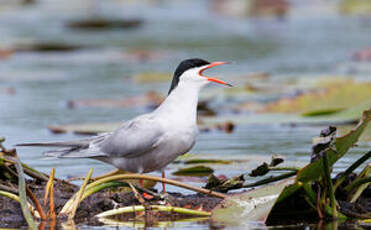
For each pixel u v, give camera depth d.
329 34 29.17
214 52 24.97
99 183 7.49
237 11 37.97
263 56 23.91
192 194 8.37
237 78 18.83
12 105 16.09
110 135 8.46
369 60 22.33
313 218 7.37
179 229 6.91
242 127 13.49
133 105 15.22
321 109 13.73
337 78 17.61
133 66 23.28
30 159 10.52
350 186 7.78
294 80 17.70
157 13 39.84
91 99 16.11
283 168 7.86
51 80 20.48
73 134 12.59
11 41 28.28
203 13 39.41
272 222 7.20
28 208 7.06
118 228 6.98
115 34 32.34
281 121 12.93
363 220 7.27
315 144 6.98
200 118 13.94
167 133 8.10
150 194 7.99
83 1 47.97
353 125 12.77
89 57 25.55
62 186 8.39
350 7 37.56
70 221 7.27
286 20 35.50
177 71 8.43
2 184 8.09
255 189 7.62
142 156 8.27
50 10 42.41
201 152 10.68
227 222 7.15
